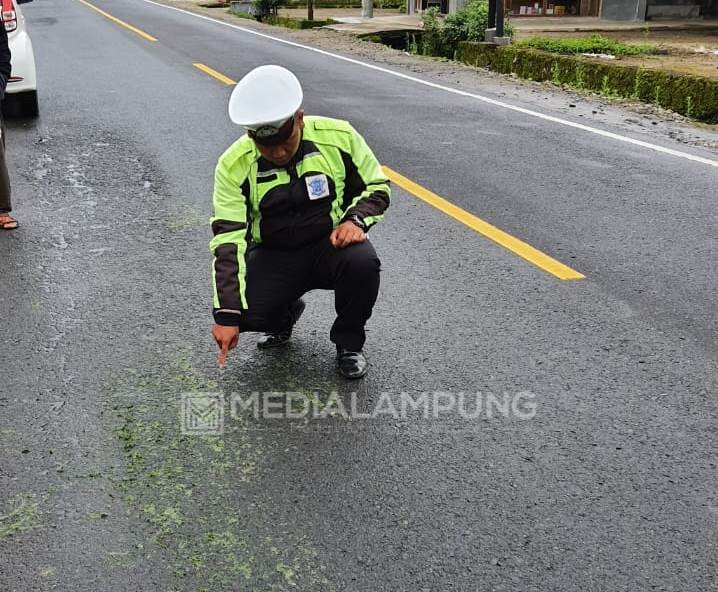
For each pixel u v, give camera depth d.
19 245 5.54
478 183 6.95
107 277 5.02
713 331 4.33
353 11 29.31
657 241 5.62
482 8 16.62
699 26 20.83
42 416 3.54
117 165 7.44
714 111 10.37
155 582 2.63
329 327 4.37
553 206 6.36
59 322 4.43
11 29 8.97
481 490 3.06
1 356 4.06
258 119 3.18
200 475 3.15
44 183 6.92
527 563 2.70
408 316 4.47
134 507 2.97
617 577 2.64
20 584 2.62
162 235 5.72
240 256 3.52
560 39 16.45
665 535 2.83
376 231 5.81
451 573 2.66
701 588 2.60
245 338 4.25
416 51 18.06
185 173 7.18
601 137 8.65
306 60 14.33
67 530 2.85
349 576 2.65
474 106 10.28
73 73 12.30
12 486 3.08
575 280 4.97
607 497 3.02
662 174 7.25
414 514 2.94
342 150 3.63
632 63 13.37
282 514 2.94
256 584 2.62
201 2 31.50
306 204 3.63
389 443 3.35
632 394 3.71
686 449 3.31
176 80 11.71
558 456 3.26
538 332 4.30
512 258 5.31
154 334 4.29
